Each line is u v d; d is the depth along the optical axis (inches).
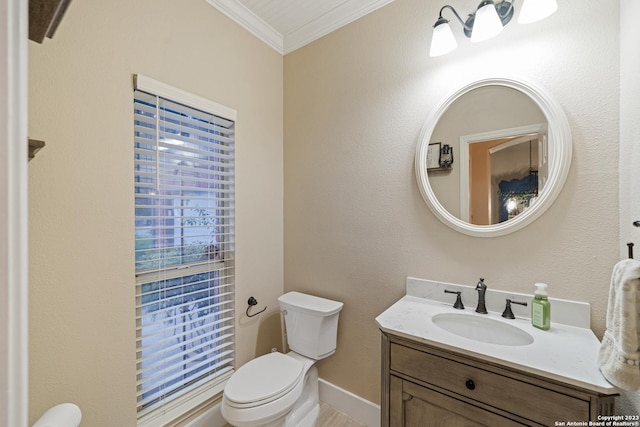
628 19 36.3
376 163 61.7
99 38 42.8
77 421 34.3
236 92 65.1
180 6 53.6
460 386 35.7
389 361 41.8
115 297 44.9
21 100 11.8
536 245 44.7
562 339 37.6
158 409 51.0
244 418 43.8
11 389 11.6
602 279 39.9
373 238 62.2
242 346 66.9
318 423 62.3
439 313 47.6
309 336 62.0
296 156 76.1
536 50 44.2
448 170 52.2
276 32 74.0
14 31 11.7
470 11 49.9
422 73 55.4
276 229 76.7
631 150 35.6
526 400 31.5
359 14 63.7
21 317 11.9
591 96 40.4
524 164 45.3
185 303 56.7
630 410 33.9
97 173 42.8
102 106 43.2
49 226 38.4
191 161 57.9
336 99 67.9
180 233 56.4
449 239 52.5
